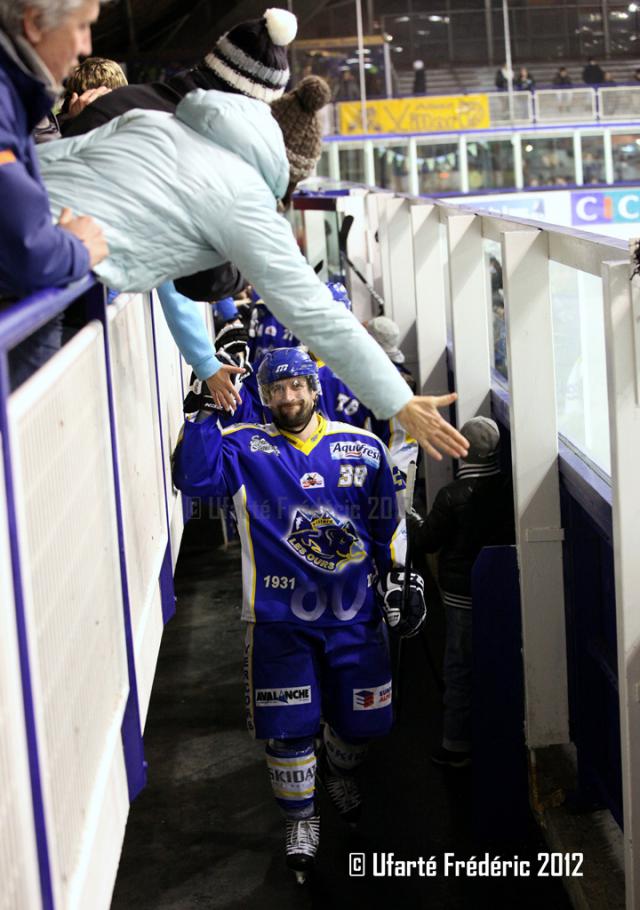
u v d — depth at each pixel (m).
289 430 3.54
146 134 2.01
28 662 1.41
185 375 4.66
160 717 4.96
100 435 2.11
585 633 3.58
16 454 1.40
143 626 2.68
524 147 18.61
